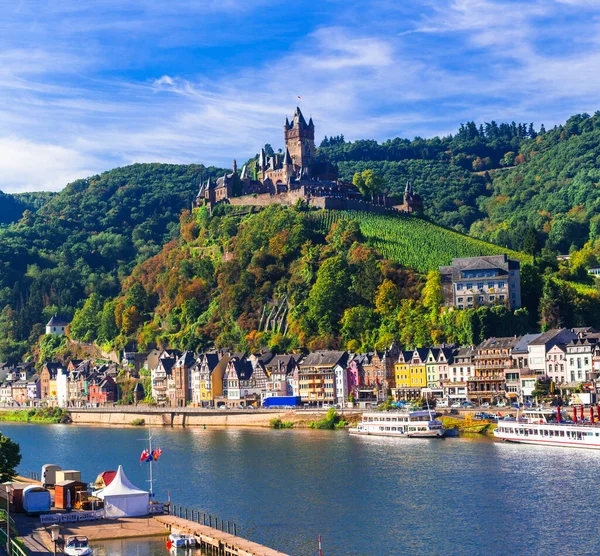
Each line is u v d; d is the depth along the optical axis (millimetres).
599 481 168500
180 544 126625
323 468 192750
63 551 123000
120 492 144375
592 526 137500
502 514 146125
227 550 121938
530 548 127812
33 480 176750
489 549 127812
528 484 167625
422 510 150500
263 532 138875
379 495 162750
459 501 156000
